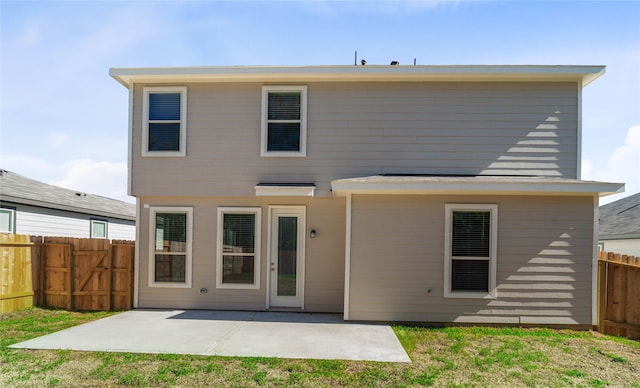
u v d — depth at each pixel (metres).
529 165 8.71
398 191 7.69
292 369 5.16
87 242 9.16
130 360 5.42
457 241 7.93
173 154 9.05
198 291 9.06
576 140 8.69
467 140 8.84
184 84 9.15
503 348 6.26
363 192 7.83
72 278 9.12
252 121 9.07
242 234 9.14
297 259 9.12
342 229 8.98
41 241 9.27
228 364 5.31
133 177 9.10
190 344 6.21
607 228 15.16
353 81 8.98
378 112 8.94
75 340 6.38
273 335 6.81
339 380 4.84
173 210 9.15
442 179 7.71
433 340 6.66
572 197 7.79
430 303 7.82
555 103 8.75
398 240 7.92
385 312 7.85
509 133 8.78
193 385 4.64
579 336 7.14
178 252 9.15
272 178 8.99
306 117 8.98
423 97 8.91
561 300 7.69
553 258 7.74
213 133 9.09
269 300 9.06
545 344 6.55
